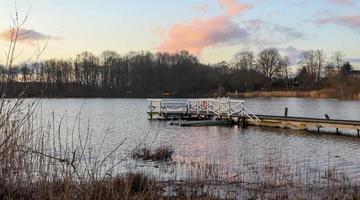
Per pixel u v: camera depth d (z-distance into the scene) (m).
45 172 6.38
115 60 92.25
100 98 82.94
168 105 33.88
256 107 49.34
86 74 88.38
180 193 9.20
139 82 91.00
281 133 23.94
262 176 11.70
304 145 19.28
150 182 8.82
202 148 18.11
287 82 93.88
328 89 74.31
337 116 35.94
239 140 20.94
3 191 5.95
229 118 29.44
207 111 31.98
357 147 18.70
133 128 26.59
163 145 17.67
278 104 55.59
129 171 10.49
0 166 5.83
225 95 78.31
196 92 86.62
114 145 18.11
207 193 9.14
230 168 13.08
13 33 5.34
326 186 10.73
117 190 6.98
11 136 5.65
